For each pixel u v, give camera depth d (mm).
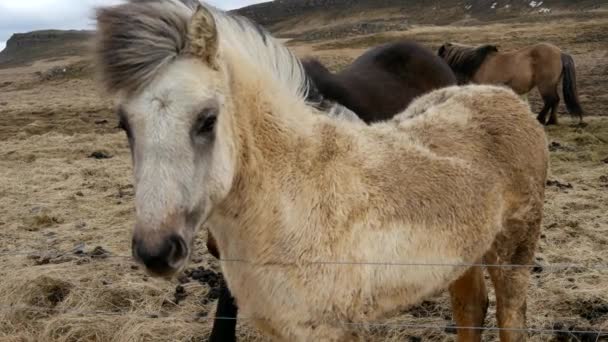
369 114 5262
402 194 2793
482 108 3410
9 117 16750
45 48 89625
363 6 82875
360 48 37250
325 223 2635
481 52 12836
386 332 4227
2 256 5711
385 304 2795
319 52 33125
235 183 2623
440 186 2898
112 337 4293
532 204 3396
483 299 3697
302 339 2686
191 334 4289
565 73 12016
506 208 3277
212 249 3936
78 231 6500
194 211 2352
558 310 4457
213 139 2379
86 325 4348
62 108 18344
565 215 6469
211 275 5184
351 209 2670
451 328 4195
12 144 11953
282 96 2775
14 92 29641
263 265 2645
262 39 3008
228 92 2498
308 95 3402
